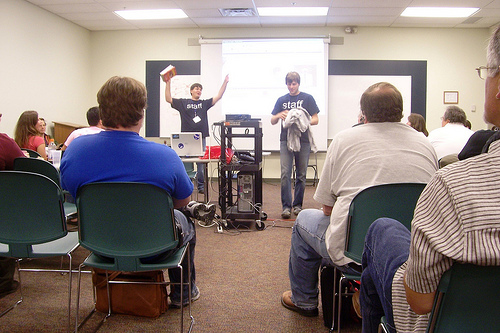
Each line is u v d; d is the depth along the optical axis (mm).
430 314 716
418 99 6672
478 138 833
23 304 2045
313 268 1851
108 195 1407
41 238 1620
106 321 1883
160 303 1932
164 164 1453
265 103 6703
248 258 2809
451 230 620
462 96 6641
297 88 4164
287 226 3719
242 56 6711
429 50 6617
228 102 6754
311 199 5215
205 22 6480
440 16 5961
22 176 1537
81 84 6797
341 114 6723
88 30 6980
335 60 6684
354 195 1439
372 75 6664
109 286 1936
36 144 4062
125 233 1457
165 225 1459
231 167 3482
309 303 1900
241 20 6340
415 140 1480
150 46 6953
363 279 1138
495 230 591
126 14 6039
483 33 6555
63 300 2102
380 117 1529
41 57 5664
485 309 681
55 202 1586
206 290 2250
